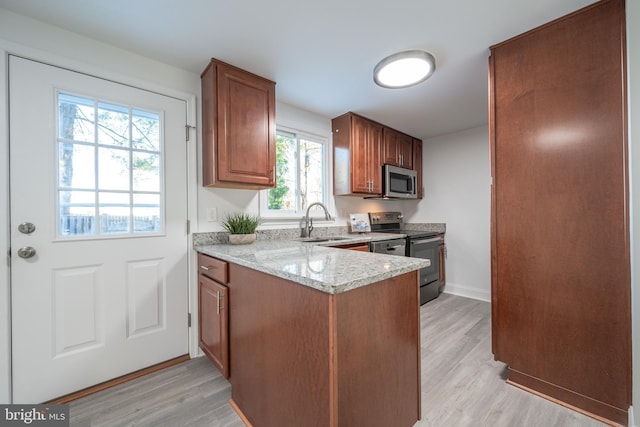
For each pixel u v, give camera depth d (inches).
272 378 43.4
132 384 63.6
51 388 56.9
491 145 63.7
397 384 43.7
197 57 69.3
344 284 32.3
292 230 100.1
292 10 53.2
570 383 54.3
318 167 114.3
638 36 44.7
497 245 63.4
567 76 53.2
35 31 55.6
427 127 126.7
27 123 54.9
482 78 79.6
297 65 72.9
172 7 52.1
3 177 52.7
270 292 43.5
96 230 62.3
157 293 70.4
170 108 72.9
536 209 57.4
